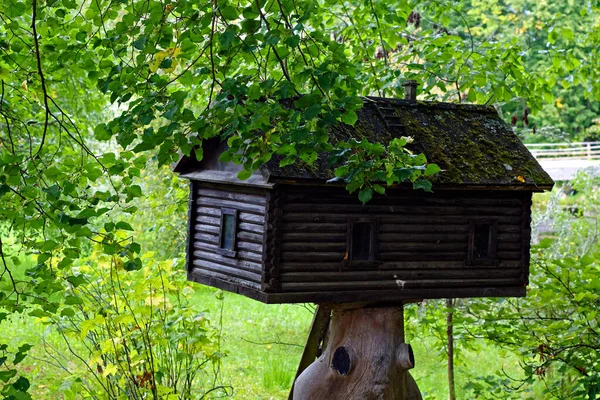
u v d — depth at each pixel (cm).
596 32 834
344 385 582
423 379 1073
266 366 1091
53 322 668
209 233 601
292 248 526
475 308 683
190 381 669
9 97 664
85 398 689
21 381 449
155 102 412
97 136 432
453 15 2106
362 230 546
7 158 456
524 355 689
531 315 690
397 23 742
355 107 392
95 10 471
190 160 629
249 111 413
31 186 456
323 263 534
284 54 424
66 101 965
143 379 639
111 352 646
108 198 454
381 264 550
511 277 595
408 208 558
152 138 404
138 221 1207
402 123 590
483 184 562
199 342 645
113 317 653
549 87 796
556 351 623
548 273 635
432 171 405
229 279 573
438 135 591
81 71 726
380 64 754
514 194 592
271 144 418
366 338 580
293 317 1422
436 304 776
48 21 509
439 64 736
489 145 600
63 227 445
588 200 1306
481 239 584
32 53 556
